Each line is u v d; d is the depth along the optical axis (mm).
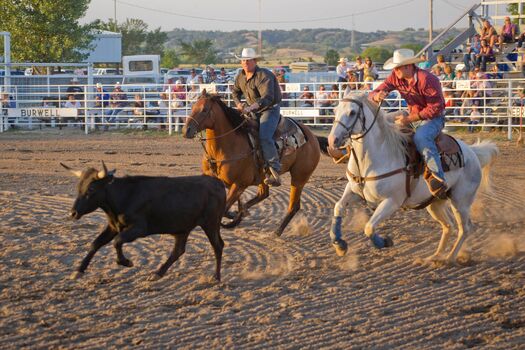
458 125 26625
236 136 12008
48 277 9805
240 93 12477
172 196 9234
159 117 31109
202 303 8750
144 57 44125
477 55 29016
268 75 12008
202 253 11141
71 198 15766
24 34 45844
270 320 8164
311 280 9766
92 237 12086
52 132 31047
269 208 14750
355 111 9930
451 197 10781
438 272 10234
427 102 10234
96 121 32125
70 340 7516
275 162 12078
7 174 19391
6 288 9305
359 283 9656
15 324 7980
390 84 10406
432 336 7742
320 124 28312
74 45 47188
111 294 9078
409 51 10164
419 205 10727
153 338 7586
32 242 11742
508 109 25562
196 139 27578
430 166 10211
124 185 9125
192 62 124938
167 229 9359
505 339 7676
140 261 10617
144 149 24984
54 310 8453
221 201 9734
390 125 10266
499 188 17000
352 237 12320
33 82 35844
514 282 9727
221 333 7758
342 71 30672
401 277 9969
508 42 30250
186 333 7742
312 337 7668
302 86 37438
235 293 9164
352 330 7895
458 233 11727
